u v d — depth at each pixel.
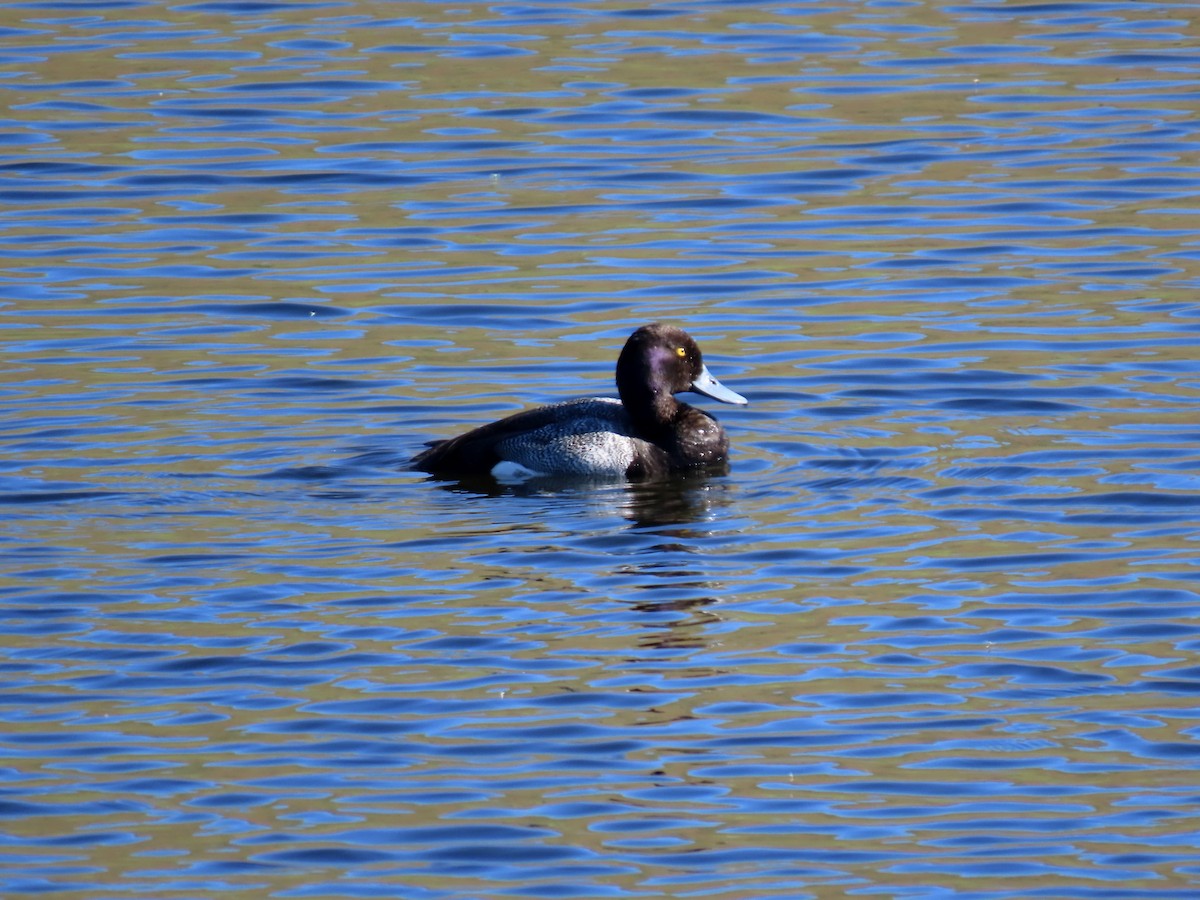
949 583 12.31
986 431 15.44
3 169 23.09
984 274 19.47
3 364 17.25
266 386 16.73
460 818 9.33
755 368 17.14
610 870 8.85
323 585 12.33
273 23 29.25
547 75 26.45
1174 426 15.30
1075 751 9.98
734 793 9.57
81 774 9.74
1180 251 19.91
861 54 27.38
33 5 30.25
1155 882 8.70
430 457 14.79
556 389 16.73
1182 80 25.77
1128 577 12.31
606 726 10.29
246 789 9.60
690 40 28.12
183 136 24.28
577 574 12.56
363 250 20.61
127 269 20.03
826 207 21.72
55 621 11.71
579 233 21.03
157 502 13.94
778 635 11.49
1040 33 28.30
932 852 8.99
